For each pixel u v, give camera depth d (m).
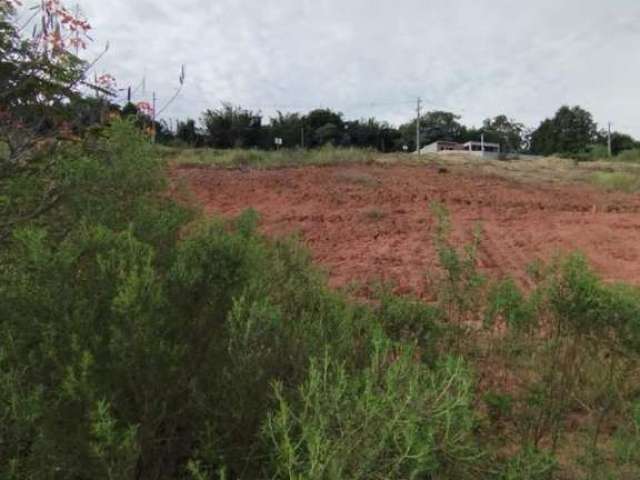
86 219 2.00
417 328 2.38
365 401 1.25
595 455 1.95
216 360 1.71
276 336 1.71
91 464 1.27
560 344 2.20
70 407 1.31
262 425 1.49
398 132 63.19
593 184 16.39
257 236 2.83
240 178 13.12
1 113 2.54
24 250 1.64
